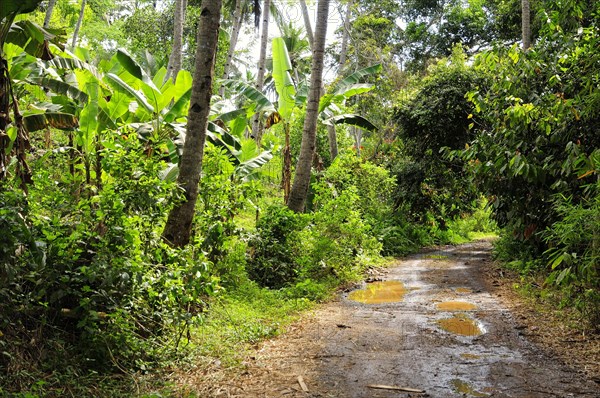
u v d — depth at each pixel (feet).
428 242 67.41
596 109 24.95
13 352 14.88
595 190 24.30
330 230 39.70
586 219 21.74
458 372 17.53
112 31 87.51
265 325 23.93
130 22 87.97
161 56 86.48
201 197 27.73
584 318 22.67
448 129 59.67
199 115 24.63
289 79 44.73
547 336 21.67
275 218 36.52
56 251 16.42
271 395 15.67
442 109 58.54
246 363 18.66
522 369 17.72
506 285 34.65
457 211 68.59
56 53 33.40
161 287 18.47
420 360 18.92
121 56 31.19
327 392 15.93
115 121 33.12
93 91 29.71
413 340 21.63
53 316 16.75
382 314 26.94
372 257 46.80
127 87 30.86
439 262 49.19
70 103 33.83
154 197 19.33
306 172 40.96
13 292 15.42
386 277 40.06
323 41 40.98
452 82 59.21
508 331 22.76
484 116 33.22
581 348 19.80
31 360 15.16
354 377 17.24
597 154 22.30
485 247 65.21
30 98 35.17
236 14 67.77
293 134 66.08
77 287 17.02
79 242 16.76
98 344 16.31
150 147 26.58
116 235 16.97
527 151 30.19
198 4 91.09
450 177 63.36
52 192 19.22
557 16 28.73
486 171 30.48
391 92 89.10
